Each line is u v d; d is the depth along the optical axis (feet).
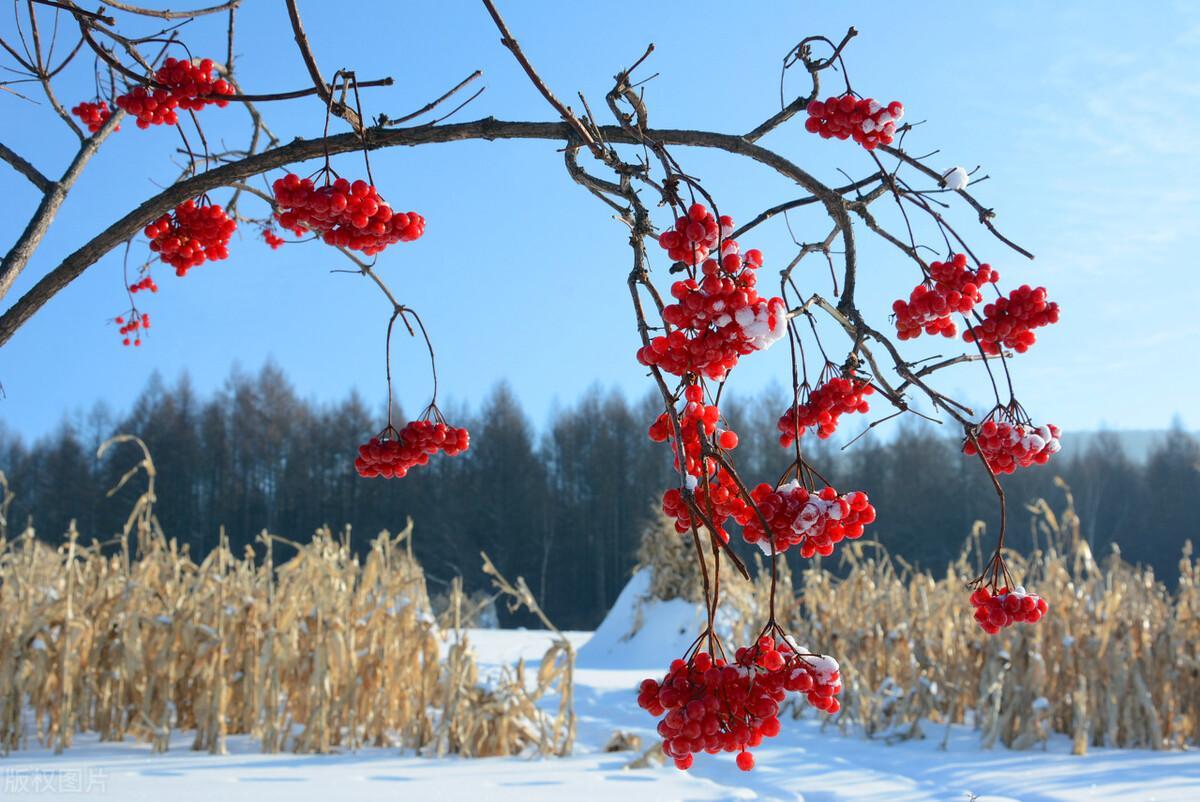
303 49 6.08
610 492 133.49
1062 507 129.18
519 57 5.49
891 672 24.84
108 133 8.49
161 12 8.02
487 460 133.39
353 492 131.75
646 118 6.05
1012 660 21.54
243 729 20.92
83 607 20.35
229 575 21.52
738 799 15.49
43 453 124.67
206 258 8.75
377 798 14.80
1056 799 15.92
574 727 19.98
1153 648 22.30
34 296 6.84
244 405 133.18
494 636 54.03
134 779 15.55
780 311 4.56
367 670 20.36
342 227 6.44
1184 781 17.43
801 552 4.93
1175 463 135.95
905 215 6.36
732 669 4.40
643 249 5.30
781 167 5.92
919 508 125.29
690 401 4.68
